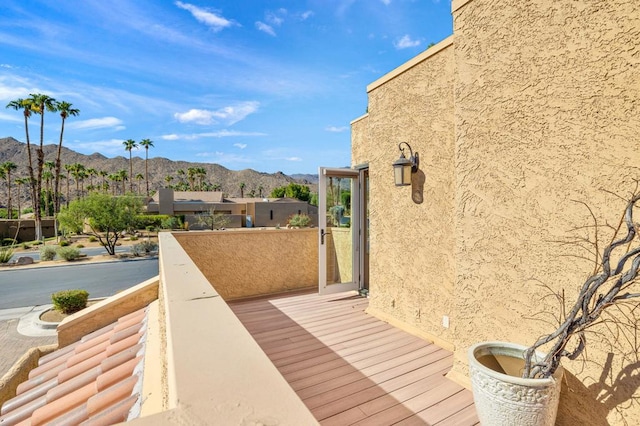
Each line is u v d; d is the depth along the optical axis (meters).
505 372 2.20
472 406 2.52
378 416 2.43
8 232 35.66
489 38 2.46
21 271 17.92
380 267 4.37
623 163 1.76
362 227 5.78
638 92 1.70
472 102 2.61
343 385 2.84
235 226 44.62
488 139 2.49
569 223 2.01
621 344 1.79
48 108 34.81
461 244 2.75
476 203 2.60
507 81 2.34
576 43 1.95
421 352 3.39
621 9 1.75
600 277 1.60
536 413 1.76
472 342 2.68
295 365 3.20
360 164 5.55
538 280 2.18
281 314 4.72
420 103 3.59
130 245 28.88
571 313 1.72
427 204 3.55
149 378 2.38
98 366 3.10
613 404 1.82
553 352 1.79
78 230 24.03
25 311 10.98
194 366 0.90
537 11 2.15
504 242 2.39
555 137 2.07
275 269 5.96
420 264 3.69
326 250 5.61
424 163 3.57
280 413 0.71
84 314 4.84
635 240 1.73
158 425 0.66
